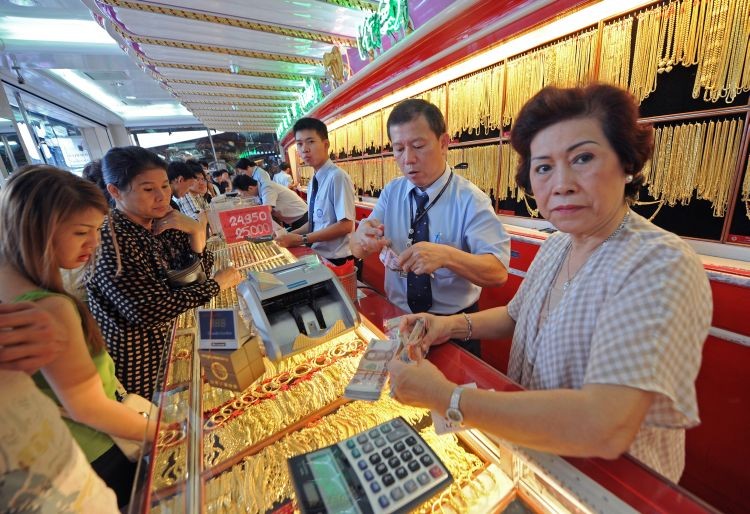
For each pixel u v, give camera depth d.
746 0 1.43
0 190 0.83
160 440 0.69
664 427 0.57
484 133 2.79
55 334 0.57
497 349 2.42
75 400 0.86
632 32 1.79
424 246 1.15
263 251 2.18
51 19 4.43
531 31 2.05
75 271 1.42
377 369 0.82
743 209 1.57
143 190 1.38
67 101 7.46
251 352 0.83
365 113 4.68
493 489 0.59
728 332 1.46
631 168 0.65
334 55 4.18
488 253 1.27
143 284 1.31
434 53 2.71
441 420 0.65
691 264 0.56
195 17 3.04
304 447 0.68
